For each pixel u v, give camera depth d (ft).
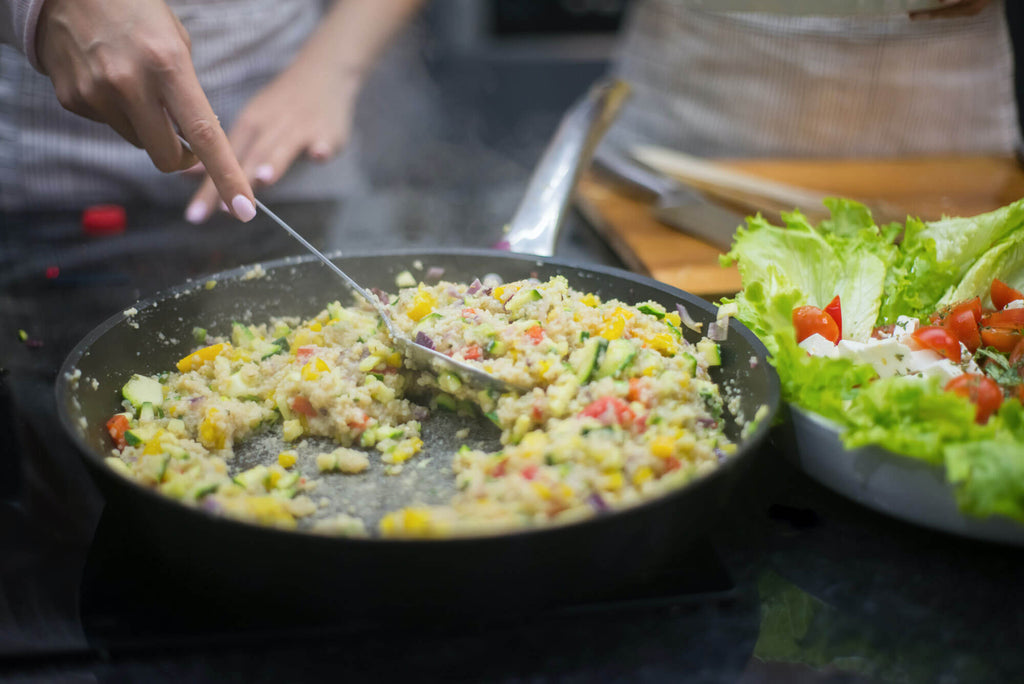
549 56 5.53
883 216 2.73
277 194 3.30
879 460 1.75
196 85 2.07
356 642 1.65
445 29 5.55
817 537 1.82
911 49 3.38
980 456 1.66
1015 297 2.16
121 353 2.00
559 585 1.62
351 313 2.17
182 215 2.97
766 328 2.03
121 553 1.77
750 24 3.41
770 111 3.60
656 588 1.70
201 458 1.85
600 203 3.04
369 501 1.82
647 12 3.75
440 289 2.18
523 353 1.95
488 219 2.97
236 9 3.14
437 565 1.56
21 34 2.20
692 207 2.89
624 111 3.93
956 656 1.64
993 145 3.63
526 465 1.75
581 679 1.61
